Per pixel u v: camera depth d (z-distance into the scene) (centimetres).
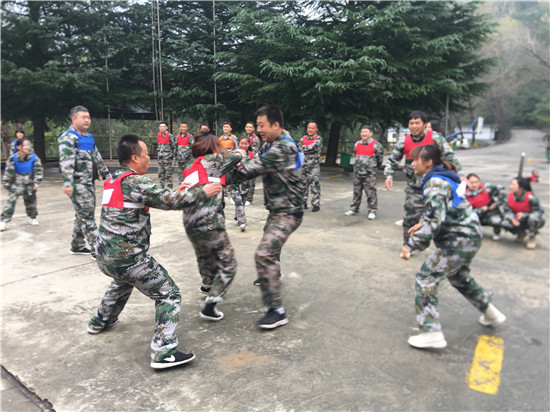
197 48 1318
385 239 484
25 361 234
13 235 525
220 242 285
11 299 321
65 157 388
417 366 213
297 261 402
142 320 287
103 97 1373
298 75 1055
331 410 186
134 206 226
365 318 276
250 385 208
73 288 344
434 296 228
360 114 1170
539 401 159
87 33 1332
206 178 278
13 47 1201
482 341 195
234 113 1409
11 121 1348
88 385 212
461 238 212
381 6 1152
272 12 1289
